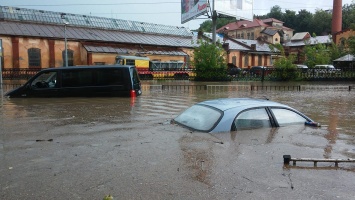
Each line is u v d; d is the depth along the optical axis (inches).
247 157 174.6
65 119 314.3
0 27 1295.5
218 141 202.1
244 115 229.6
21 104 442.9
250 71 1318.9
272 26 3166.8
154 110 389.7
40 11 1494.8
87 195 129.0
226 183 140.3
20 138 227.3
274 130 230.7
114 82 539.8
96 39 1483.8
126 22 1770.4
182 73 1232.8
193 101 506.9
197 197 126.9
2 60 1264.8
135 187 136.3
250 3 1461.6
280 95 648.4
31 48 1332.4
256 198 125.9
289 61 1198.9
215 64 1177.4
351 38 1504.7
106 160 172.1
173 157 175.0
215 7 1262.3
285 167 160.2
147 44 1621.6
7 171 156.3
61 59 1406.3
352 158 175.9
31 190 134.0
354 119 339.3
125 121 301.4
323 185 138.4
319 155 180.1
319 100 552.7
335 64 1641.2
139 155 180.1
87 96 534.9
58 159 174.9
